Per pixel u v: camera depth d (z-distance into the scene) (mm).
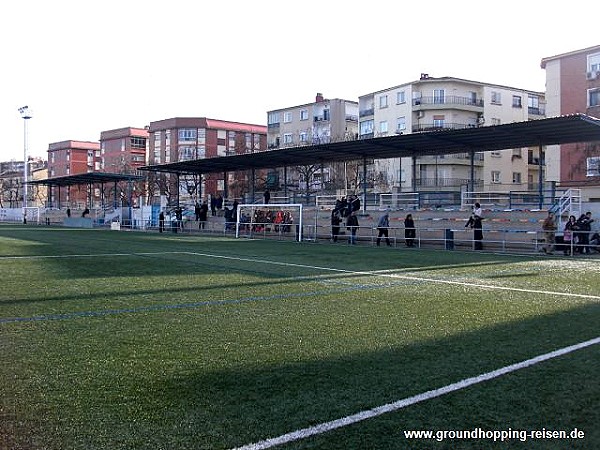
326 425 4016
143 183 73125
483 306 8977
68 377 5125
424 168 60656
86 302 9219
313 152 31438
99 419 4117
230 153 81188
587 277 13008
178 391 4734
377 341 6543
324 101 76125
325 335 6855
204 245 24547
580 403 4492
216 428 3953
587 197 43312
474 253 20609
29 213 66688
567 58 46000
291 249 22297
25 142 61406
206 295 10047
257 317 8008
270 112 82312
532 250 22391
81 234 34500
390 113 65000
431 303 9258
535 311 8531
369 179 62688
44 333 6934
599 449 3703
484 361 5680
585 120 21016
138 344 6383
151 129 88375
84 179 54344
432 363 5602
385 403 4465
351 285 11453
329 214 32750
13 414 4219
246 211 36938
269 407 4363
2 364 5551
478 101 62375
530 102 65750
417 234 25344
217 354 5945
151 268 14477
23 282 11609
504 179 62906
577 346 6309
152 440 3756
